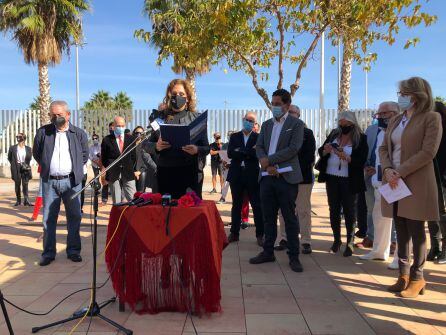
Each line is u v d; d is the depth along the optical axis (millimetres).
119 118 8164
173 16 10523
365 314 3869
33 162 20062
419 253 4301
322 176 6070
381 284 4727
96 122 18000
